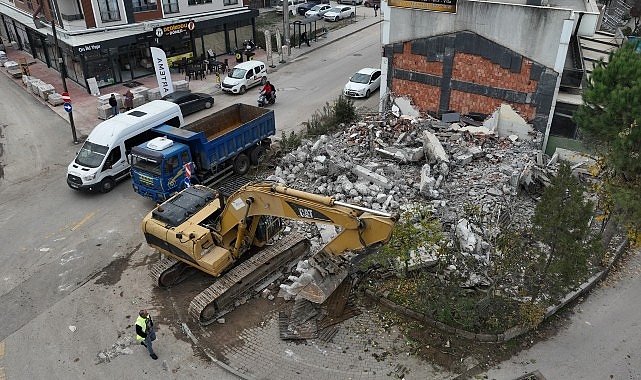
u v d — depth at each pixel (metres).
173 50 36.19
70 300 15.21
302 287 13.20
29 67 37.09
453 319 13.62
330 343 13.34
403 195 18.22
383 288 14.78
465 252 15.20
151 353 13.01
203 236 14.54
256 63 33.41
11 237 18.16
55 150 24.80
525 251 15.09
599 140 14.74
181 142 19.88
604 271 15.56
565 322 13.97
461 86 23.16
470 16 21.55
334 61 38.31
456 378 12.32
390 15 23.50
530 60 20.94
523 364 12.68
